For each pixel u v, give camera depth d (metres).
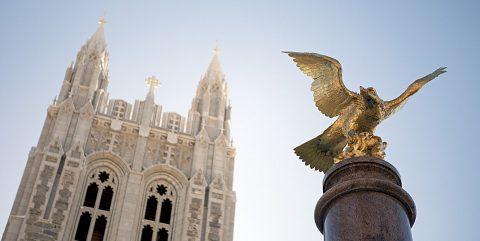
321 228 11.89
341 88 13.36
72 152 51.03
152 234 49.44
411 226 11.49
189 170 54.78
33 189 47.44
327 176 11.91
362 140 12.44
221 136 57.81
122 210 49.59
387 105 13.39
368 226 10.79
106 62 61.12
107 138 54.31
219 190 52.91
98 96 57.09
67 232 46.31
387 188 11.15
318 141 13.36
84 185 50.12
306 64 13.84
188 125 58.81
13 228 45.12
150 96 59.34
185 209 51.19
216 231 50.16
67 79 57.69
